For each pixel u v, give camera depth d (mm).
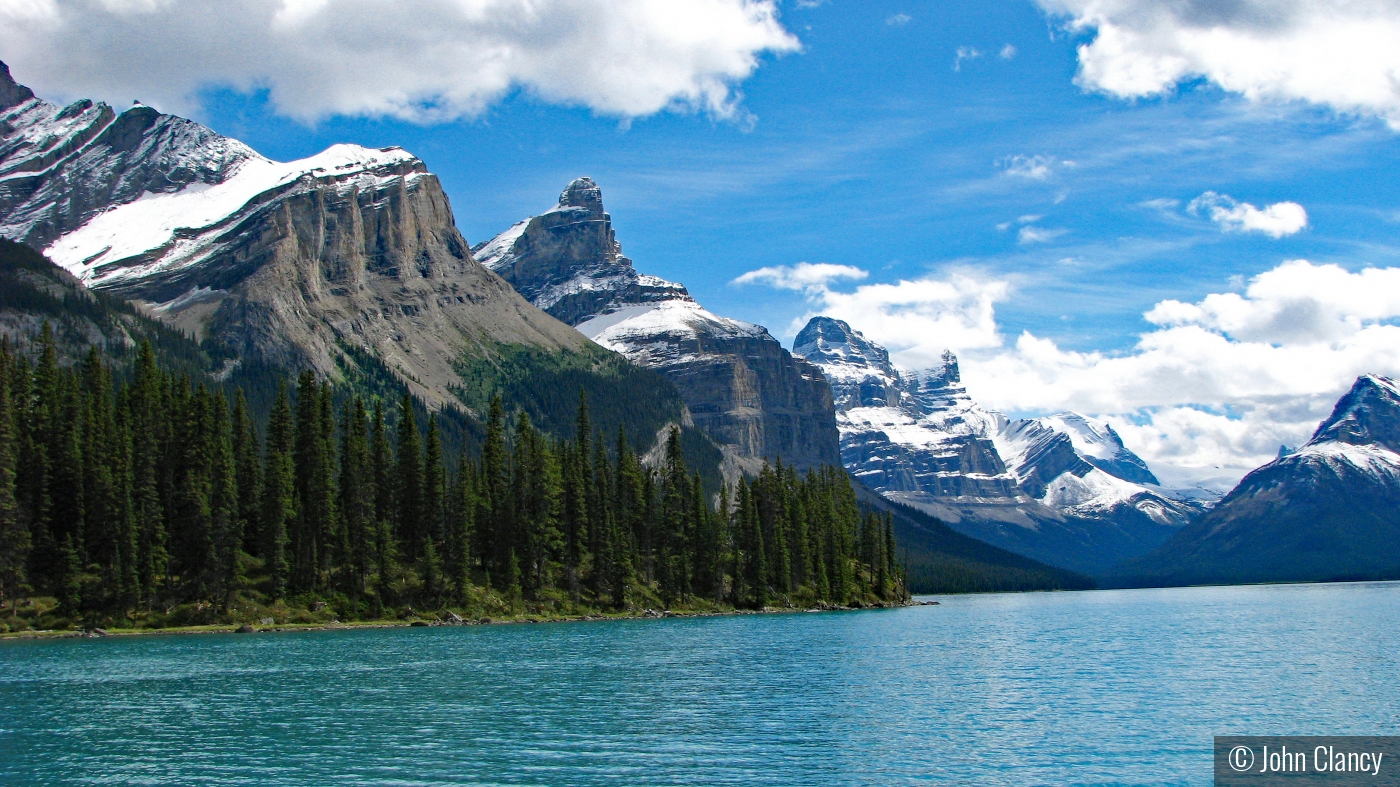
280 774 75875
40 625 170625
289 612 186875
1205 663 136625
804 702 103062
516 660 135000
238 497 197875
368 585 199250
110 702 103000
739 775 75188
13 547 172250
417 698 105062
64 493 187625
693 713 97188
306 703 102188
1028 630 199625
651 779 74188
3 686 112812
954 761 79062
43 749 83125
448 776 75125
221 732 88938
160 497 197125
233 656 139750
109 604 177750
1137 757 80438
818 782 73375
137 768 77625
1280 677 121875
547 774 75438
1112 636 183250
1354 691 110812
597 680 117250
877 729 90000
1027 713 97375
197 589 185625
